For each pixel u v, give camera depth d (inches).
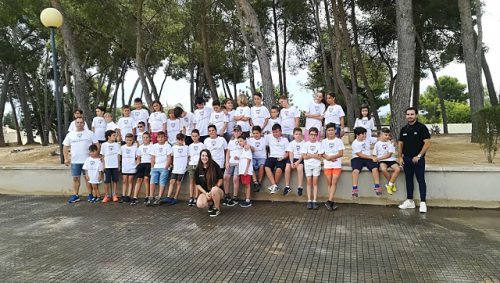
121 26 626.8
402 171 276.5
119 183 343.0
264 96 442.9
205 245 204.4
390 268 168.4
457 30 828.0
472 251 185.5
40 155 611.8
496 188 260.7
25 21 860.0
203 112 338.3
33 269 176.6
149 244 208.5
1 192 367.2
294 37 970.7
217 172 271.1
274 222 244.8
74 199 324.5
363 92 1145.4
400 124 390.3
